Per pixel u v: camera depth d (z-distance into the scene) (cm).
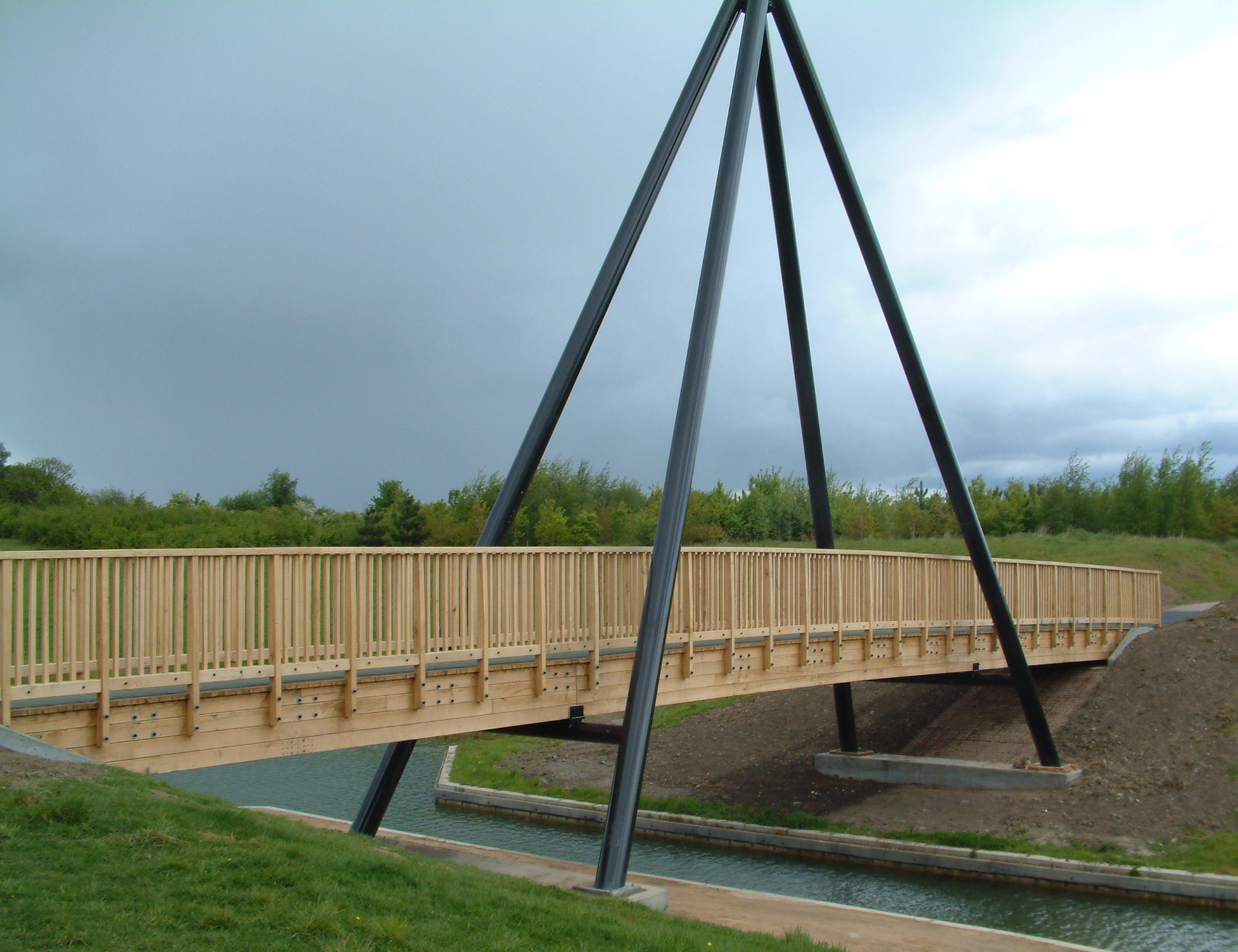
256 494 7006
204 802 856
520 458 1567
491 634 1247
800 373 2330
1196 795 2052
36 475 5969
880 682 3066
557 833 2320
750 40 1698
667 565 1312
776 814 2294
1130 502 6738
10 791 734
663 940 841
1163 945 1531
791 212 2219
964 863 1947
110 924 593
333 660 1078
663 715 3144
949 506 7081
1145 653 2839
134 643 943
